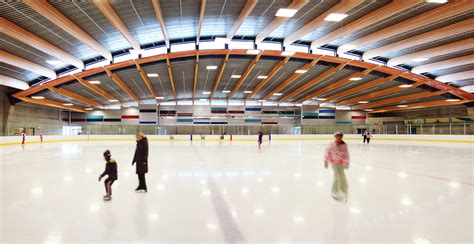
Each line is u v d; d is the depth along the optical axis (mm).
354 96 33812
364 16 13562
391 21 14234
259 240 3229
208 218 4008
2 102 24984
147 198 5137
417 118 37812
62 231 3484
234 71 24047
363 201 4965
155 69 22172
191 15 13828
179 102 36469
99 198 5129
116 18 12562
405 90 28422
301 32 15766
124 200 4988
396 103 34438
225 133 36156
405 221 3889
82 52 17328
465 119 30312
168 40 16875
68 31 12859
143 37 16219
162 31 14594
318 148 19797
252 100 37125
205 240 3223
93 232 3451
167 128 35719
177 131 35875
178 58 20406
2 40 14297
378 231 3516
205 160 11625
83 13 12219
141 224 3744
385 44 17891
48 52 15227
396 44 17266
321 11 13383
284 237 3320
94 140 28766
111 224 3738
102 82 24625
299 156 13578
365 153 15789
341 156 4840
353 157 13328
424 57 18422
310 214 4199
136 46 16531
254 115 37406
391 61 20844
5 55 15766
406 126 29938
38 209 4422
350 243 3150
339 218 4023
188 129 36125
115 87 27078
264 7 13070
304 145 23656
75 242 3152
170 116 36000
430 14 12719
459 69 21656
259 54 19250
